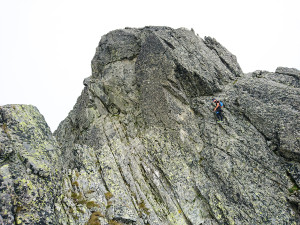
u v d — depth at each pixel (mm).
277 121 22766
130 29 37188
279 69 29719
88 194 18250
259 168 21344
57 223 13945
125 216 16953
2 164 13906
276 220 18266
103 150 24266
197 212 20188
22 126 16594
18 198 13234
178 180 22078
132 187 21141
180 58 29469
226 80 30250
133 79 32250
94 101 35656
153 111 28016
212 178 21922
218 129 25078
